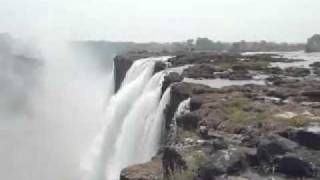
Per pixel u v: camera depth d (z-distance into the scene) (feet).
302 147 47.52
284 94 88.94
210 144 57.93
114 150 160.86
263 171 44.78
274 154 46.39
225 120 67.77
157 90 135.23
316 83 111.55
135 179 58.95
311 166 43.14
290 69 163.94
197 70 152.97
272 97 87.76
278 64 204.23
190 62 201.16
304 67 177.47
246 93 92.27
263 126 60.18
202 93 95.86
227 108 75.61
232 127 62.85
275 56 270.87
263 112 71.05
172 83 116.37
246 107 75.31
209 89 98.84
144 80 177.99
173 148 57.72
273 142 47.21
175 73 131.54
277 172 44.21
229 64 184.44
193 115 73.67
